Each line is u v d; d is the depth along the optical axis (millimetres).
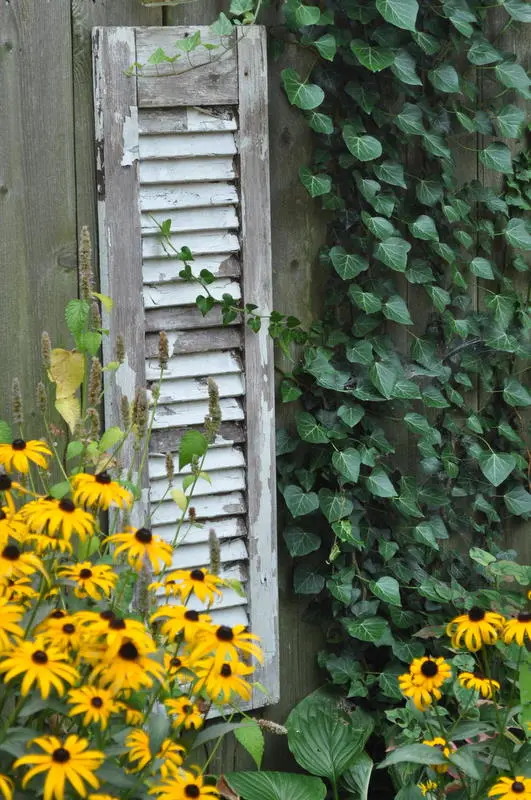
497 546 3924
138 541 2180
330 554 3490
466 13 3479
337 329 3518
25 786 2000
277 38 3324
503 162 3666
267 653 3441
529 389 3992
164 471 3248
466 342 3785
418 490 3736
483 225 3760
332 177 3473
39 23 2980
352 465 3453
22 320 3064
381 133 3496
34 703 2012
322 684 3680
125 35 3055
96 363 2703
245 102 3221
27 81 2984
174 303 3207
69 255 3111
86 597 2371
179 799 2027
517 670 2639
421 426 3604
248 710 3555
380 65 3297
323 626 3617
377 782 3678
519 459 3918
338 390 3436
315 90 3270
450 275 3748
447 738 2518
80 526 2135
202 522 3332
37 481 3096
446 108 3621
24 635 2072
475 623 2469
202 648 2119
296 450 3553
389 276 3609
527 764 2455
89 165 3105
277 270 3457
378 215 3494
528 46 3830
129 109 3082
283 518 3570
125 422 2729
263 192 3281
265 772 3328
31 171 3023
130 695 2250
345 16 3381
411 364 3670
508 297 3812
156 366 3227
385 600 3531
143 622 2400
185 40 3059
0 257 3010
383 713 3607
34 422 3117
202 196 3219
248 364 3330
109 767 2027
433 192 3559
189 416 3271
